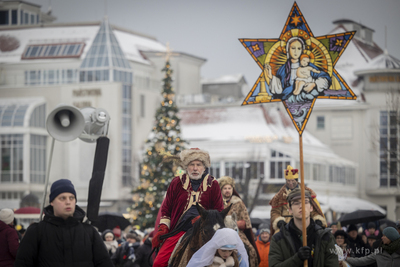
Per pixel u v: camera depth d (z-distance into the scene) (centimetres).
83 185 7231
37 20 9188
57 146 7350
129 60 7956
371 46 8781
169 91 3838
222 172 7075
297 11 894
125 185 7275
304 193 751
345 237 1366
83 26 8219
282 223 767
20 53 8081
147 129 7694
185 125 7762
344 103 8056
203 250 723
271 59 894
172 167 3594
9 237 966
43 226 681
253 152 6956
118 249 1491
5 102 7406
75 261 679
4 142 7119
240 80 9200
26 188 7006
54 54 7956
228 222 779
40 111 7381
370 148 7919
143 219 3588
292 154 6838
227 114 7769
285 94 888
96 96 7375
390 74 7975
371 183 7912
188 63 8750
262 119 7600
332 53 884
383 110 7938
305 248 719
